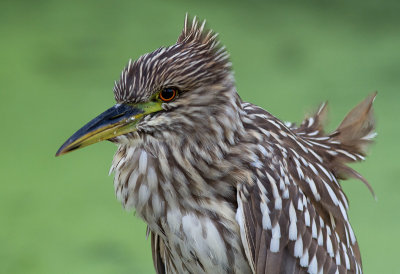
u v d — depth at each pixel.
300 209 7.32
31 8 18.09
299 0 18.61
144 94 6.87
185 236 7.23
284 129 7.59
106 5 18.25
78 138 6.98
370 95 8.21
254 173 7.14
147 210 7.25
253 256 7.17
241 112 7.23
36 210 12.91
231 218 7.16
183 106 6.86
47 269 11.89
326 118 8.39
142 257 12.12
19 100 15.09
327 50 16.70
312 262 7.40
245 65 16.17
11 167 13.70
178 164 7.02
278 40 16.98
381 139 14.33
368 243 12.27
